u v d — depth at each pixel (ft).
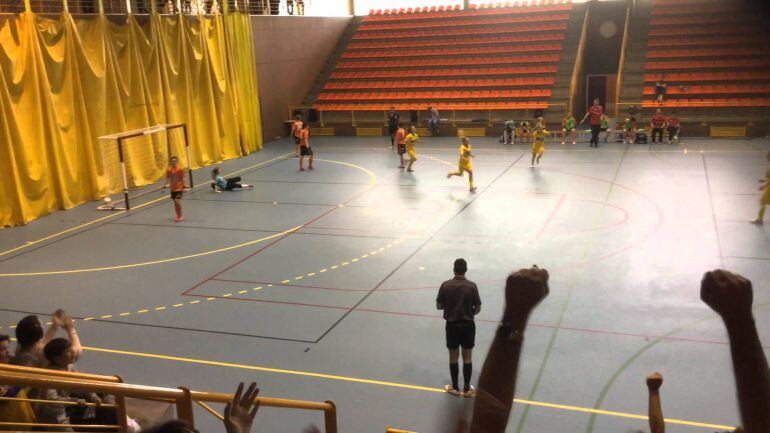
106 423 19.34
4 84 59.62
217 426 27.22
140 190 74.28
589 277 42.50
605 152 86.84
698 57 107.96
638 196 62.54
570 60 115.55
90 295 43.11
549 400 28.12
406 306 39.37
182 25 82.07
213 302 41.24
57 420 18.99
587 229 52.85
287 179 77.25
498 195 65.41
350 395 29.53
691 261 44.45
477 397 4.69
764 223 52.26
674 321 35.45
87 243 54.85
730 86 101.04
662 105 100.37
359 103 116.47
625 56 112.68
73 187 67.72
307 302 40.63
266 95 105.50
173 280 45.37
